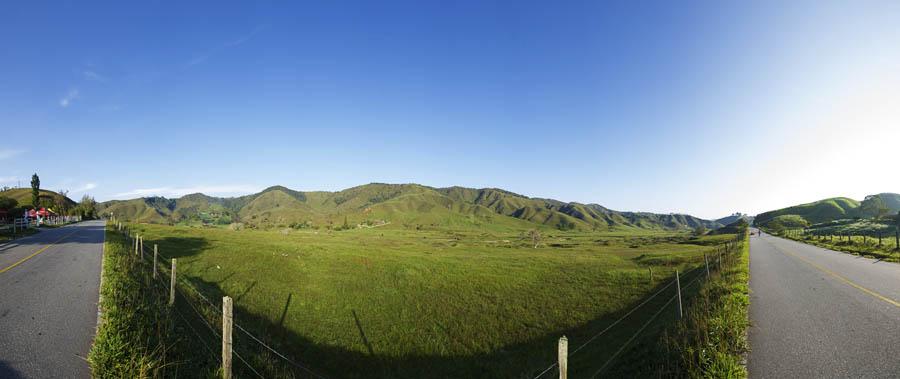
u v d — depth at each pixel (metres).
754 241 64.44
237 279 30.22
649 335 13.85
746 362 8.80
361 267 37.84
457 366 17.56
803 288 17.45
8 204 83.31
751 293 16.41
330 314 23.92
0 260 24.53
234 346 13.17
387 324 22.67
